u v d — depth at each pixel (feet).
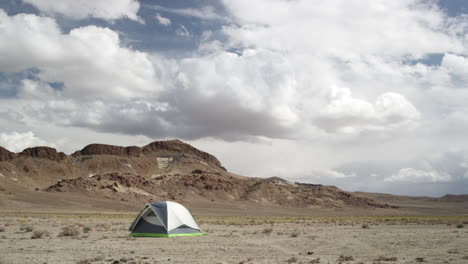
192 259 73.00
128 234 129.29
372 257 75.82
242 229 170.60
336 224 229.66
